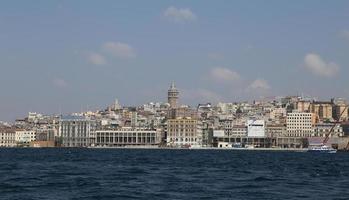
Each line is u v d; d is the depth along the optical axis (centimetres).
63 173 16875
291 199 10275
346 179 15600
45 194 10719
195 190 11612
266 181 14325
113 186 12325
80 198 10144
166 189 11762
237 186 12700
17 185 12438
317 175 17288
